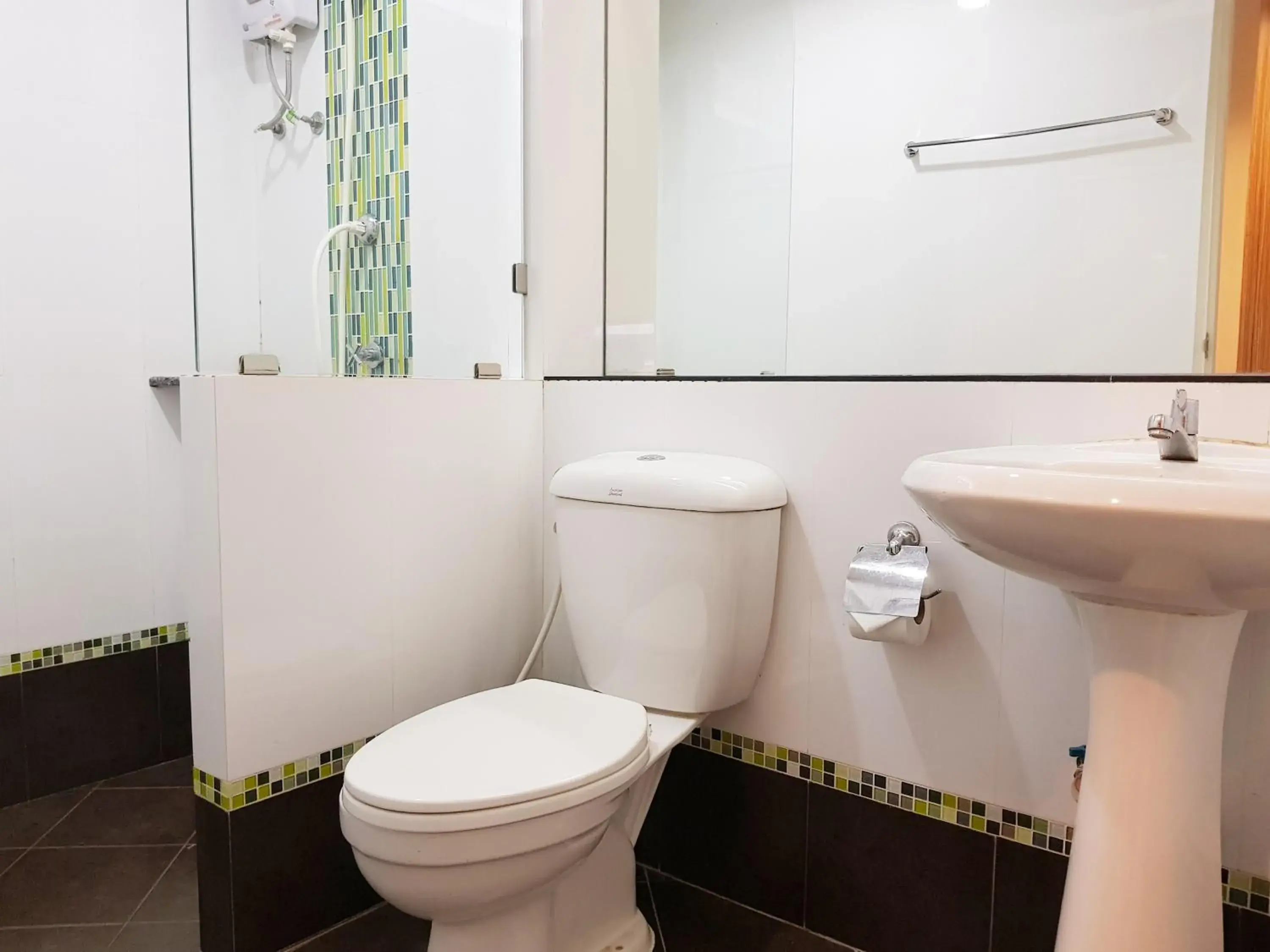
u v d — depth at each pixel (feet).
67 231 6.52
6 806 6.29
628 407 5.57
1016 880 4.32
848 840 4.83
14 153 6.23
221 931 4.53
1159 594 2.81
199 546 4.36
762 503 4.65
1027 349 5.45
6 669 6.26
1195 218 4.83
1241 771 3.79
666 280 6.53
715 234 6.47
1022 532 2.81
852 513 4.69
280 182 6.63
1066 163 5.31
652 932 4.94
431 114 6.20
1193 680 3.19
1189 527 2.48
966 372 5.55
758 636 4.86
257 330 6.45
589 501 4.95
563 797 3.65
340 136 6.57
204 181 6.36
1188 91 4.88
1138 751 3.22
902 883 4.66
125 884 5.31
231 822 4.41
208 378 4.24
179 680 7.22
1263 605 2.74
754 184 6.37
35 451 6.39
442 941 3.91
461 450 5.48
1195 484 2.52
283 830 4.65
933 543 4.45
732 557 4.57
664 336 6.51
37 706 6.43
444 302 6.15
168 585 7.15
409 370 5.96
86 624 6.69
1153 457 3.47
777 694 5.03
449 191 6.14
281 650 4.57
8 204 6.22
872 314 6.01
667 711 4.80
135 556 6.94
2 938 4.77
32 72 6.32
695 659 4.66
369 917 5.04
